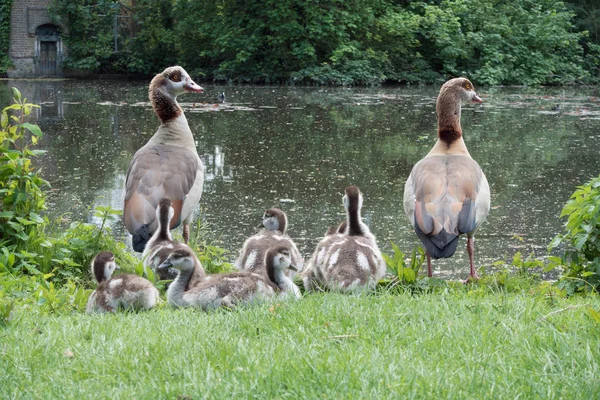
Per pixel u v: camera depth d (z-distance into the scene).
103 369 5.18
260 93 35.47
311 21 41.19
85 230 10.90
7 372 5.24
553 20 44.72
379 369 4.88
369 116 27.52
